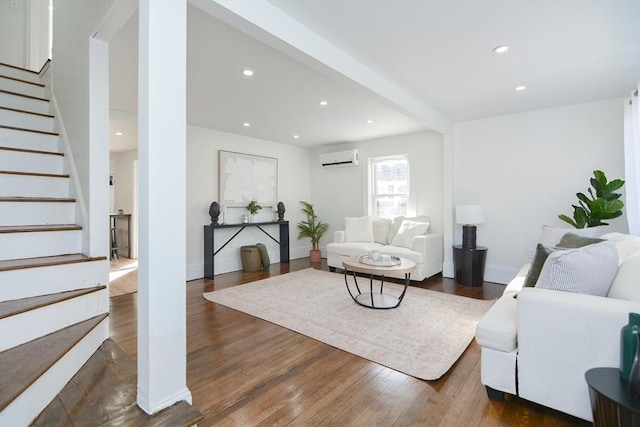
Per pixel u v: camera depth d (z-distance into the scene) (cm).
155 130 129
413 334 260
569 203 381
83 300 185
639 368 113
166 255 132
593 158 367
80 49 219
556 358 150
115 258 634
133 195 630
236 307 330
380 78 294
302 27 213
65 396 141
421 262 418
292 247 636
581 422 154
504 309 188
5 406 108
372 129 502
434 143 505
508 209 423
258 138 570
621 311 136
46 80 311
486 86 322
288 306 332
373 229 542
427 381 193
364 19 208
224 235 517
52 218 217
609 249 168
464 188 457
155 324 129
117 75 296
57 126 269
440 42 238
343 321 289
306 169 667
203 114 421
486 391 181
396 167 561
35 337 156
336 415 162
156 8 131
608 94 344
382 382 192
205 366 211
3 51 374
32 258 192
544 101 368
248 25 183
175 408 131
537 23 212
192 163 477
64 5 256
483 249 412
